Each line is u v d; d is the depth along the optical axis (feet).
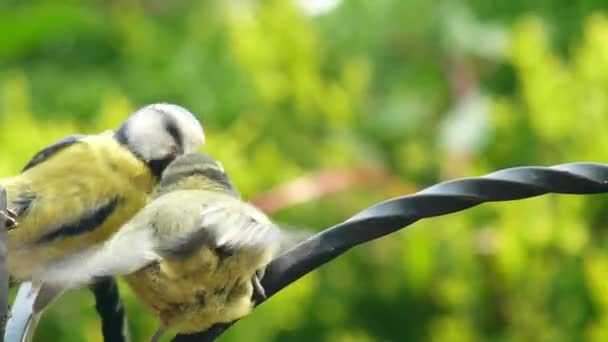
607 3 40.16
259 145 37.81
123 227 23.71
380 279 37.24
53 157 28.86
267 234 22.56
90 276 21.83
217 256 22.65
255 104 38.42
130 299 34.17
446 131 38.01
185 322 23.47
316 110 38.22
